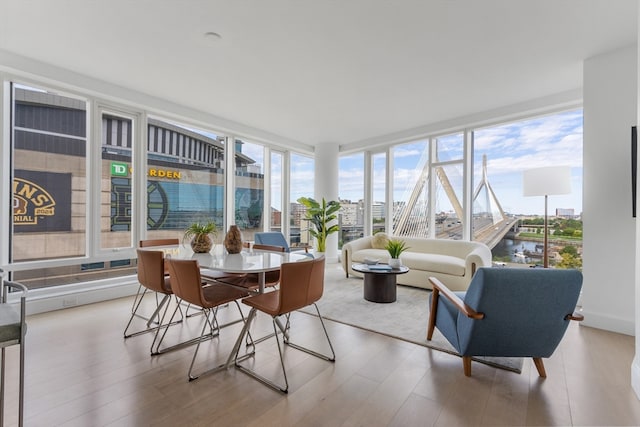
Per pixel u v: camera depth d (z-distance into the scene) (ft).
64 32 8.50
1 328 4.19
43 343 7.95
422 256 14.73
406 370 6.80
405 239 17.22
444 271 13.28
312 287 6.89
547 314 5.74
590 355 7.56
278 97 13.15
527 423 5.07
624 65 9.11
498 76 11.05
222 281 9.01
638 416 5.26
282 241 15.88
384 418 5.19
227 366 6.84
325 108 14.46
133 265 13.17
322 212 20.18
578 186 12.49
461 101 13.44
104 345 7.88
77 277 11.60
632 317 8.86
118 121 12.76
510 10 7.47
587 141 9.70
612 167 9.25
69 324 9.32
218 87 12.14
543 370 6.50
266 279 9.35
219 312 10.73
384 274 11.63
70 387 5.98
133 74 11.05
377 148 20.74
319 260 7.02
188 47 9.25
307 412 5.33
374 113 15.08
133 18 7.88
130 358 7.22
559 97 12.44
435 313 8.22
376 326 9.44
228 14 7.70
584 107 9.77
